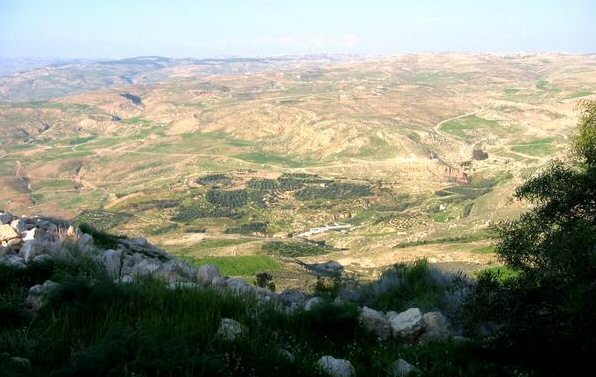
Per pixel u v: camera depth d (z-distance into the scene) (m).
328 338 8.80
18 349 6.64
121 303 8.28
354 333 9.10
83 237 14.39
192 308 8.50
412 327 9.34
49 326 7.36
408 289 12.34
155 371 6.10
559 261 8.19
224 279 13.17
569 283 7.95
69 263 11.03
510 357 8.40
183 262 14.84
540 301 8.70
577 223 8.80
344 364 7.33
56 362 6.53
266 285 23.52
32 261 10.62
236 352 7.09
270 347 7.35
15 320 7.85
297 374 6.82
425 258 13.73
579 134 10.30
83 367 6.00
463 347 8.48
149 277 10.65
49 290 8.48
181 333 7.22
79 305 7.95
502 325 9.12
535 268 8.94
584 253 8.00
